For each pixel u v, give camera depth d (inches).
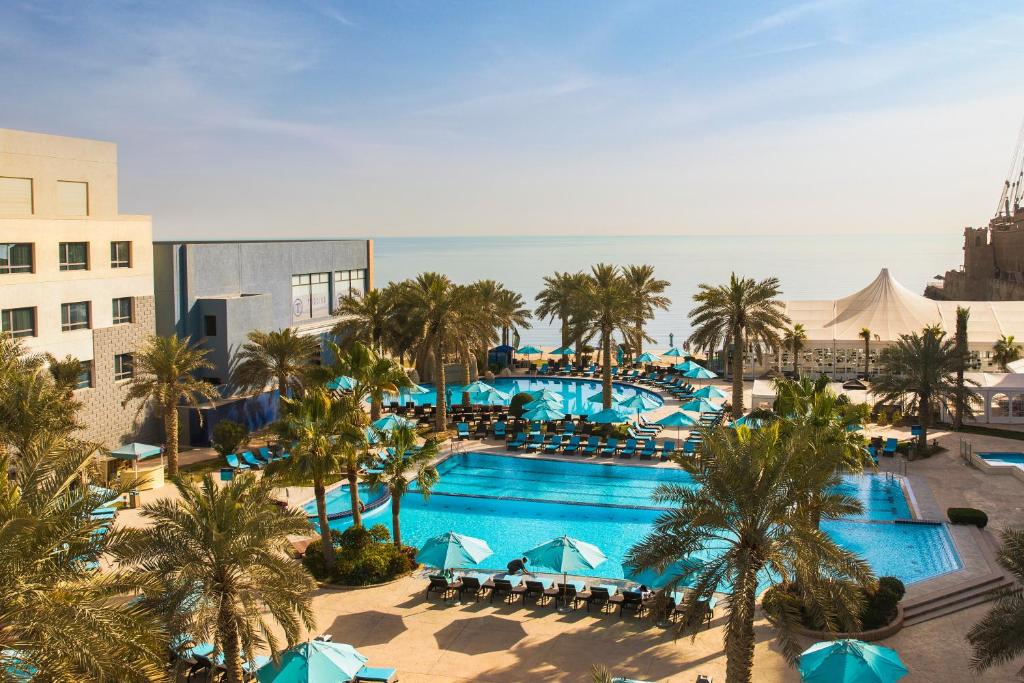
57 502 609.0
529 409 1792.6
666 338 3919.8
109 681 527.5
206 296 1828.2
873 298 2640.3
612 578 1032.8
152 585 598.2
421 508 1371.8
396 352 1898.4
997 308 2596.0
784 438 819.4
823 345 2471.7
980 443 1706.4
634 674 785.6
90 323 1530.5
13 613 513.0
